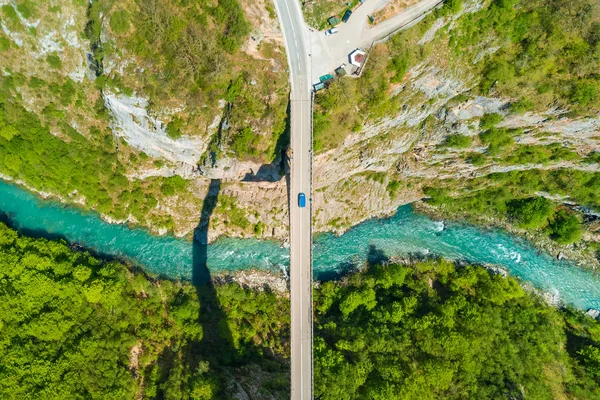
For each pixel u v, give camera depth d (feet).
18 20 255.09
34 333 247.91
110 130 287.28
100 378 247.70
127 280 282.15
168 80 250.98
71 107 280.31
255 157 270.87
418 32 255.29
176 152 282.15
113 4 242.78
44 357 245.24
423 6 255.50
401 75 260.42
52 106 278.67
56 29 257.55
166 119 264.31
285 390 257.34
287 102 260.21
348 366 255.91
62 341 253.44
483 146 288.92
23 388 235.61
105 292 262.88
